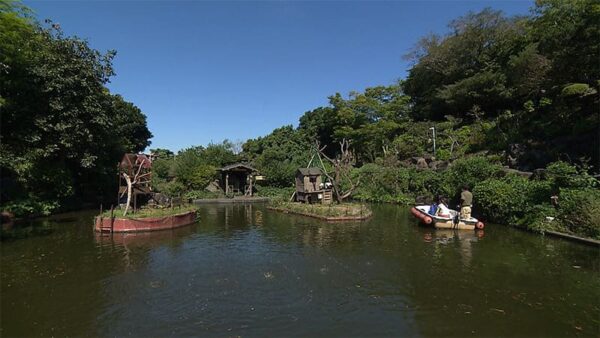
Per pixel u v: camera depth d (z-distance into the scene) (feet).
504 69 120.47
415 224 62.23
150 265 37.35
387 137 146.61
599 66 68.59
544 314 24.94
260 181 134.00
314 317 24.70
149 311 25.82
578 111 77.00
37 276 33.73
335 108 160.35
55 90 64.95
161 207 69.41
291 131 178.91
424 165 107.34
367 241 48.57
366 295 28.73
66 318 24.72
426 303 27.02
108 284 31.53
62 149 70.64
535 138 83.87
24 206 66.44
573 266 35.32
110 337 22.02
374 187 102.68
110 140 84.38
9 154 60.03
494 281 31.60
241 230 58.65
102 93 77.00
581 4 69.46
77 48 71.20
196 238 51.78
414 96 166.91
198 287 30.71
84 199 90.43
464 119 135.23
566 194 48.16
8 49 53.93
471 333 22.34
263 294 29.07
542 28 83.35
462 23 140.77
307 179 84.48
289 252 42.88
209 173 126.72
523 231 52.65
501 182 61.41
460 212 57.72
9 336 22.17
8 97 60.80
